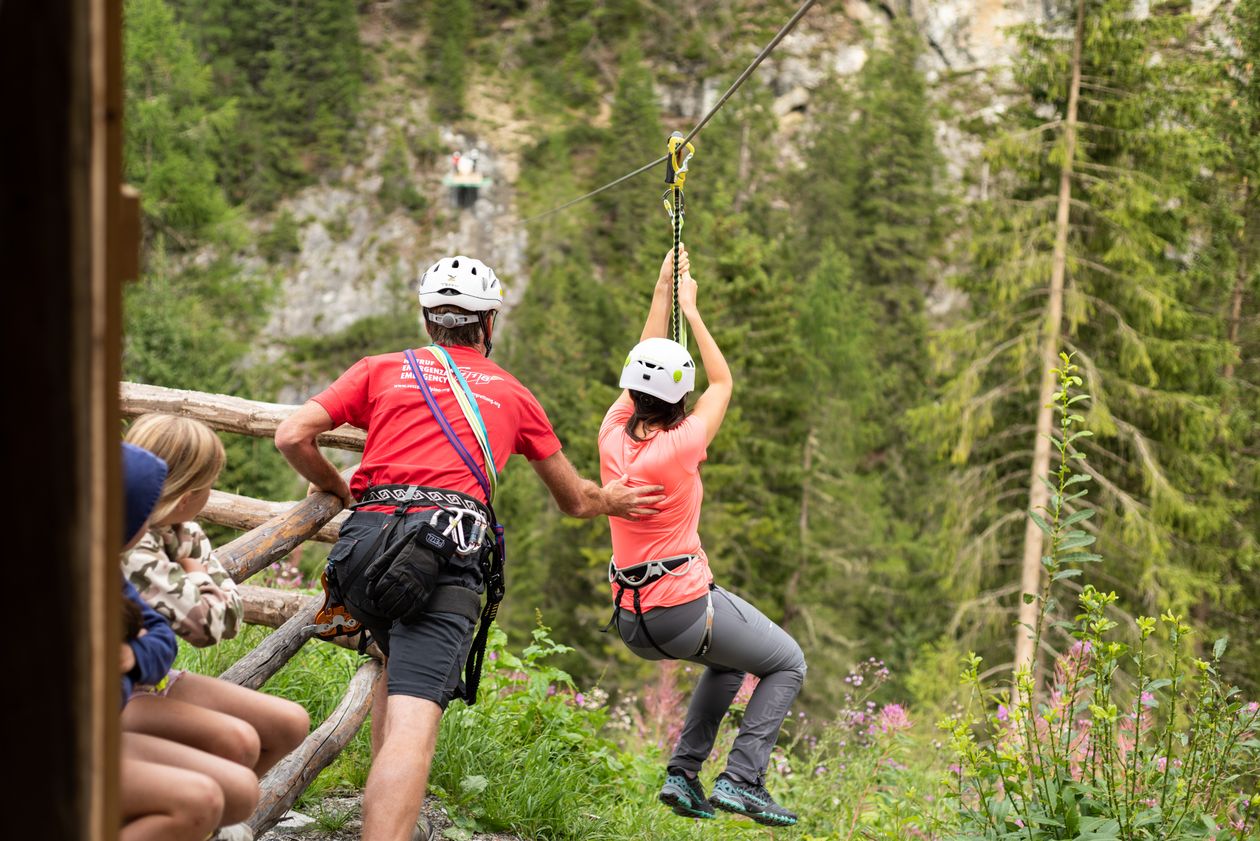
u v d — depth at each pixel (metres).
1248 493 23.16
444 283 3.43
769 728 3.79
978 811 3.70
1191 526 20.34
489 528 3.28
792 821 3.83
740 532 29.73
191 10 102.62
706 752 4.04
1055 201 22.09
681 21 112.50
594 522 33.09
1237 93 25.03
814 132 87.69
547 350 55.44
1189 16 22.08
